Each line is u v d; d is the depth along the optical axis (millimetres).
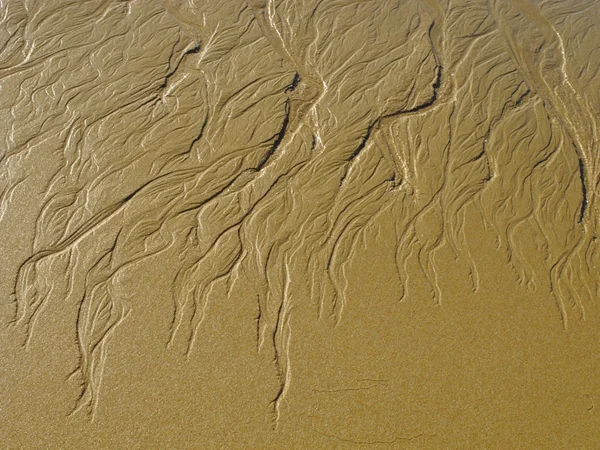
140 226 2285
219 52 3059
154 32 3150
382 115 2785
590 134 2805
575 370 2002
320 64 3035
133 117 2713
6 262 2141
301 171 2525
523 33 3348
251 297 2117
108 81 2887
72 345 1947
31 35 3115
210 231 2289
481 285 2217
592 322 2131
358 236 2330
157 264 2174
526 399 1928
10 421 1778
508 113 2852
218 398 1871
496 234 2377
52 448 1737
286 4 3373
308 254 2250
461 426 1860
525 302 2176
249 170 2514
